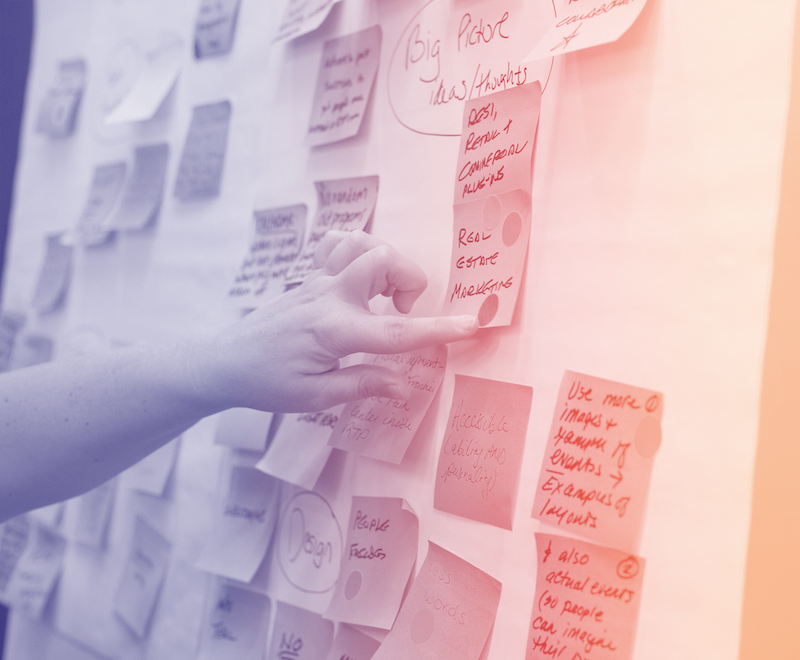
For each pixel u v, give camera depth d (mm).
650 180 388
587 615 383
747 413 340
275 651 581
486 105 483
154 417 544
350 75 608
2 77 1278
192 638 678
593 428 397
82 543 853
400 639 468
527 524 421
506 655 417
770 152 345
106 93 968
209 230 762
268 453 615
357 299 480
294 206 651
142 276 851
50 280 1009
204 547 678
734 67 361
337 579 542
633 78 400
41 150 1089
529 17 464
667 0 390
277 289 635
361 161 586
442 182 514
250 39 744
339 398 479
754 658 325
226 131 758
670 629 352
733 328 349
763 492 331
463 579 448
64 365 591
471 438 462
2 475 565
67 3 1086
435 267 509
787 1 345
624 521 375
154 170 858
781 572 322
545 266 433
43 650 898
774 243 339
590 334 406
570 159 427
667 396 369
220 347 506
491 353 460
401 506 502
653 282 382
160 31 889
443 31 527
